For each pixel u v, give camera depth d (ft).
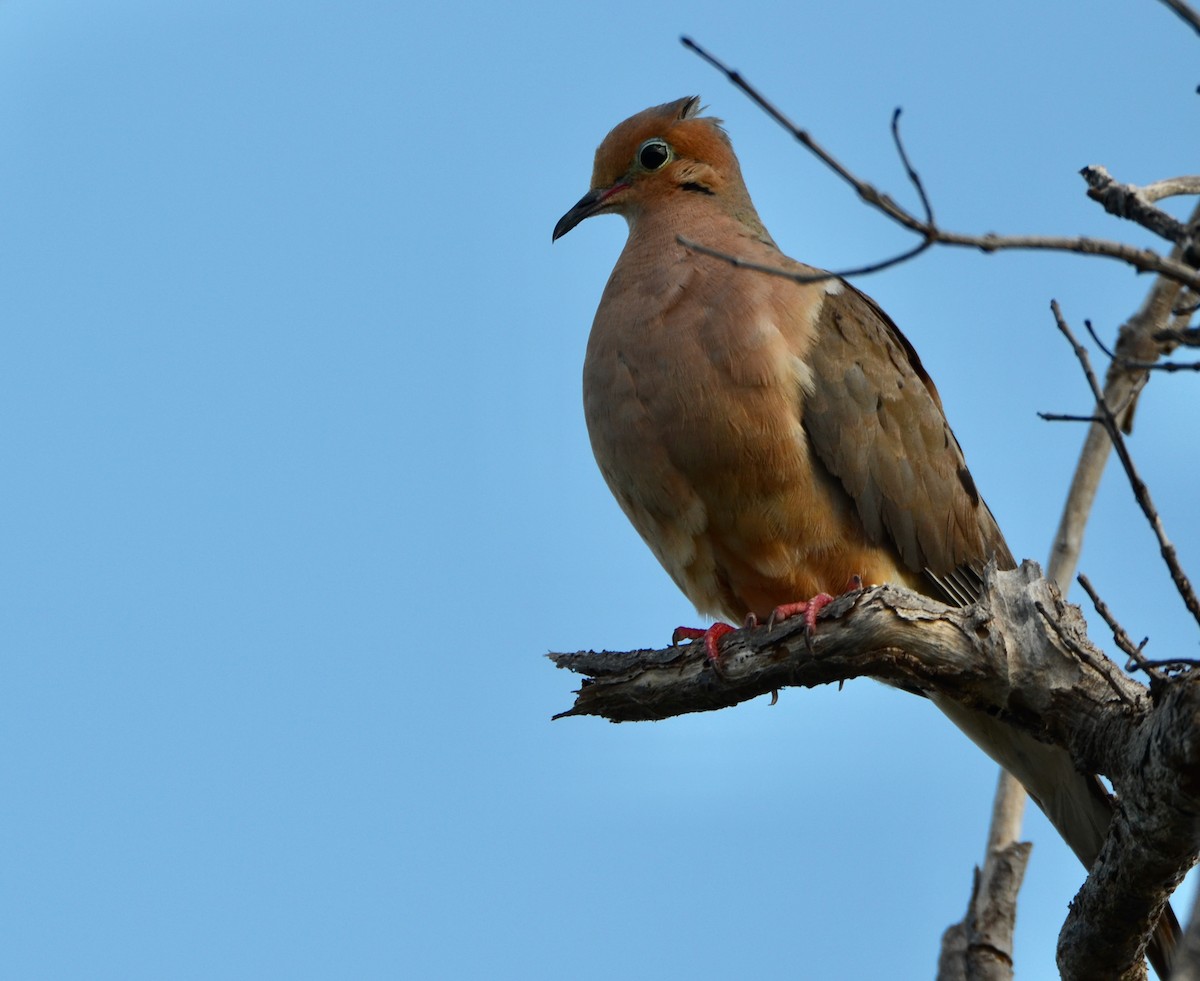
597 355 37.78
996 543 41.93
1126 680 29.84
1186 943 17.28
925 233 18.62
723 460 36.24
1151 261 18.93
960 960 32.01
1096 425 36.01
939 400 41.52
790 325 37.24
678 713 32.89
